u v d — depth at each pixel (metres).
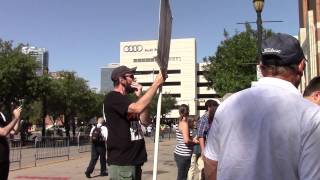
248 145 2.80
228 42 46.16
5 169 7.08
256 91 2.93
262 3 14.35
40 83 43.19
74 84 58.75
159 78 5.31
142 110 5.33
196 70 149.62
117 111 5.46
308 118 2.68
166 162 21.55
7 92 40.88
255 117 2.83
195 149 11.36
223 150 2.92
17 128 7.36
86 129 75.62
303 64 3.01
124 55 152.00
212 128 3.07
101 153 15.65
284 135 2.71
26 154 26.91
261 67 3.04
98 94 70.50
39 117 61.09
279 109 2.77
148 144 41.34
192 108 144.88
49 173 16.73
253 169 2.75
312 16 30.17
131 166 5.50
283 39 2.93
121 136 5.45
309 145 2.64
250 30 45.75
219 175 2.91
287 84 2.90
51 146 24.23
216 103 9.43
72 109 58.84
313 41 29.19
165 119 113.81
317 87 5.09
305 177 2.62
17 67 41.41
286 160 2.68
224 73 45.00
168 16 5.34
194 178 11.76
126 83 5.66
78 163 20.86
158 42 4.81
